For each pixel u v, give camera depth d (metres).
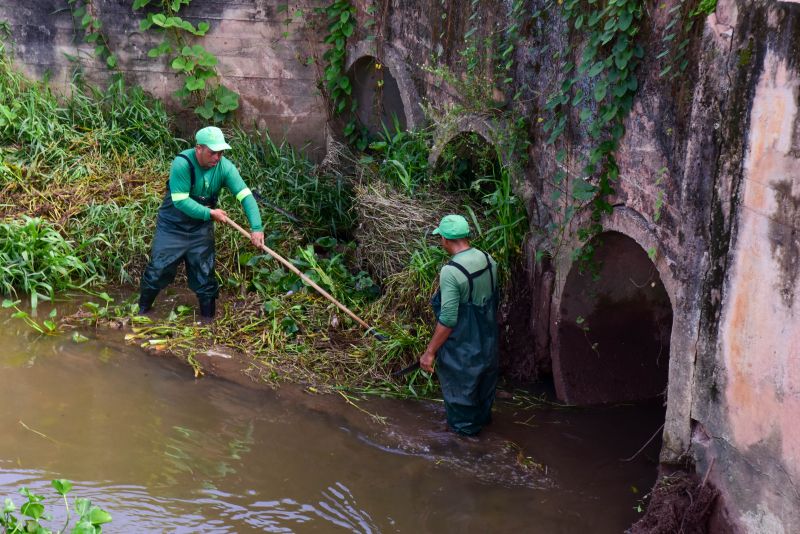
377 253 7.94
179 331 7.52
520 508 5.56
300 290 8.06
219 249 8.64
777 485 4.32
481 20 7.38
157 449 6.00
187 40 10.39
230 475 5.77
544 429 6.52
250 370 7.06
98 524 4.55
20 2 10.14
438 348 6.22
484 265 6.16
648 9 5.38
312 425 6.41
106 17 10.27
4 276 7.97
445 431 6.40
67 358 7.08
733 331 4.58
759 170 4.30
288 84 10.58
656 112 5.35
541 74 6.73
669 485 5.09
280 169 9.88
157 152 10.02
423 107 8.48
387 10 9.15
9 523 4.65
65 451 5.88
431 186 8.25
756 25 4.29
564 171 6.59
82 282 8.38
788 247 4.12
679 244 5.09
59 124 9.87
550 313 6.98
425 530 5.32
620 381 7.03
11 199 8.92
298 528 5.27
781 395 4.23
